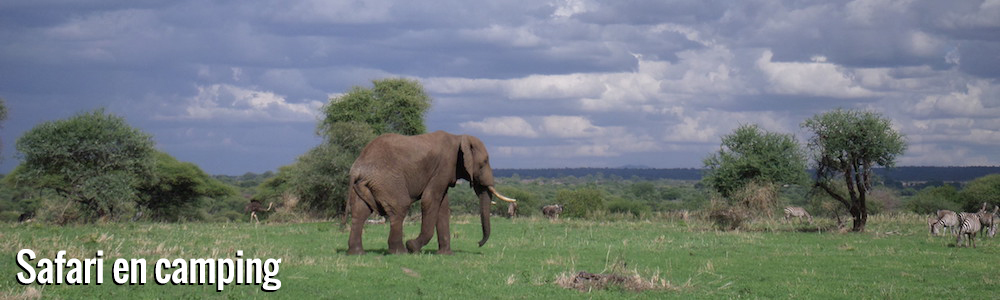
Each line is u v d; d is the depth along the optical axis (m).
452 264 19.00
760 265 21.11
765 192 39.19
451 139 21.45
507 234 32.41
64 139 38.62
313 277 16.25
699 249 26.16
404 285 15.56
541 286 15.75
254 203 43.56
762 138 41.09
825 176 39.28
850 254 24.80
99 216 38.97
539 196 100.38
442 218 21.48
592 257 22.45
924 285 17.59
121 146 40.38
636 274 16.44
